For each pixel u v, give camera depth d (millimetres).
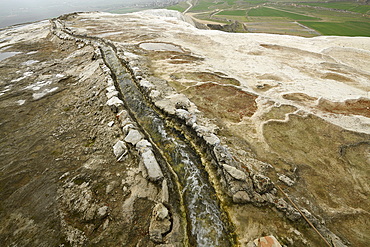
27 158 8336
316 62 19469
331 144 8930
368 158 8219
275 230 5707
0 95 13258
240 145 8641
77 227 5805
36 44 24891
